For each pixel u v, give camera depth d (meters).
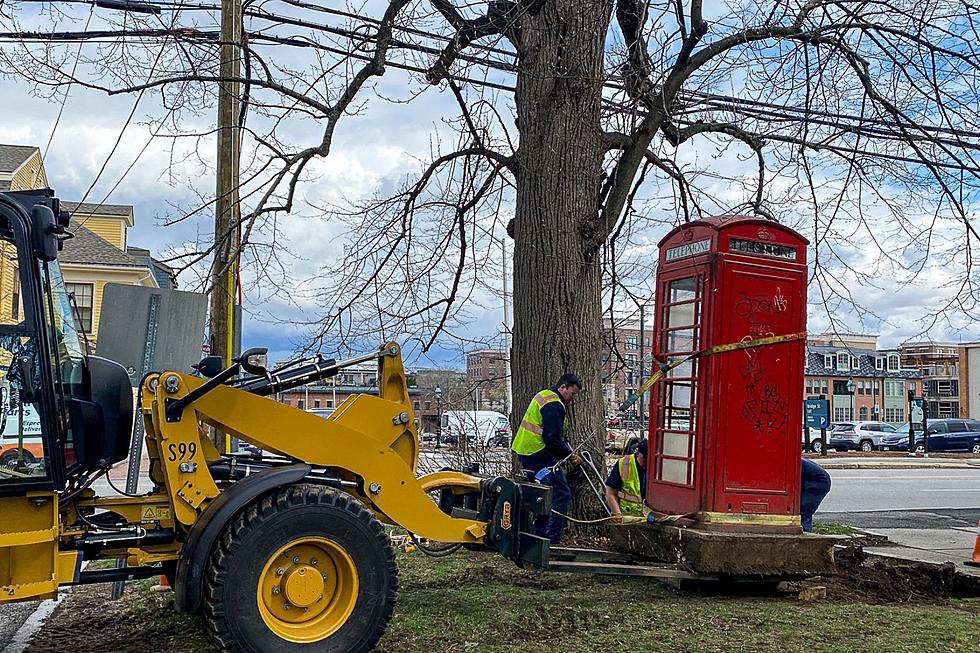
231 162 9.07
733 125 10.17
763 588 7.24
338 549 5.13
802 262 7.37
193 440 5.19
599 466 9.18
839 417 59.94
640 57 9.31
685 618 6.11
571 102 9.27
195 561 4.88
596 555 7.31
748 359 7.13
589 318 9.30
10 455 4.79
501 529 6.20
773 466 7.14
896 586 7.69
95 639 5.66
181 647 5.41
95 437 5.26
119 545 5.19
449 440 12.12
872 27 8.95
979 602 7.32
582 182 9.30
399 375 6.05
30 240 4.93
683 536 6.86
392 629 5.70
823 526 11.76
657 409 7.79
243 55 9.54
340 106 9.77
